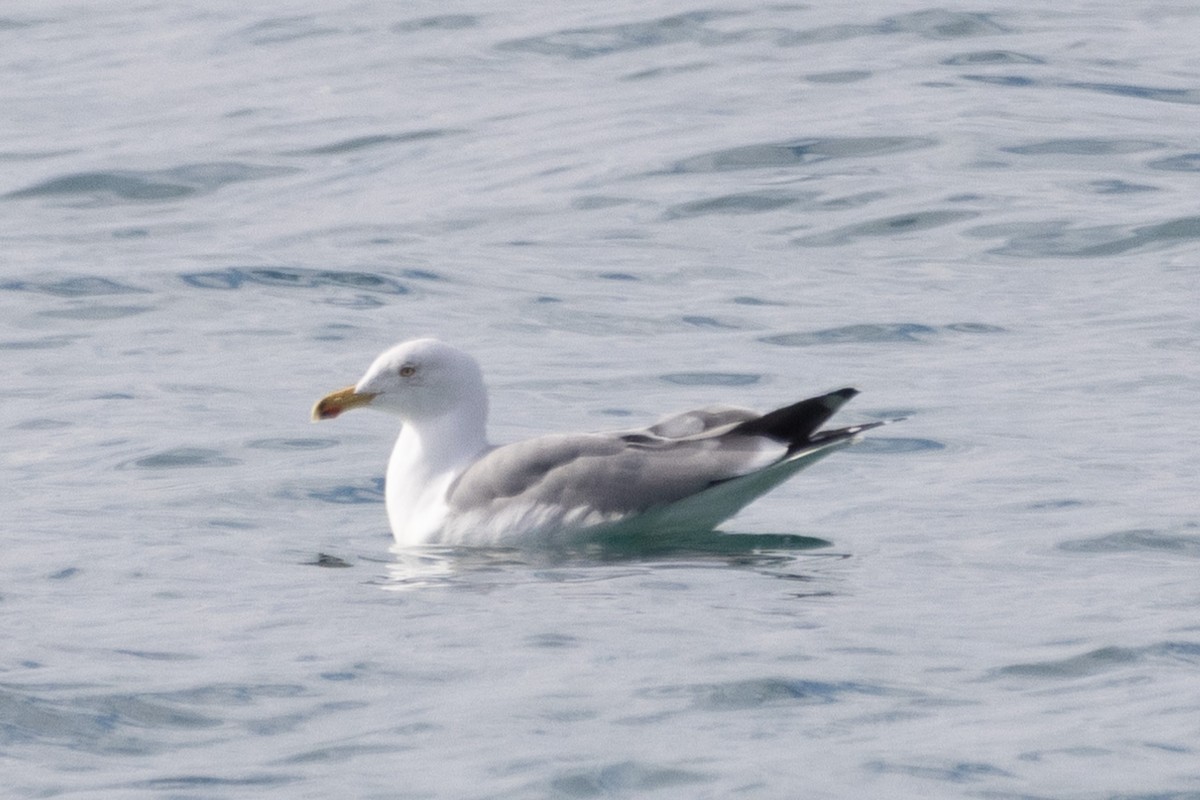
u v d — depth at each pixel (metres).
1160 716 8.75
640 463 12.14
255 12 31.22
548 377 16.42
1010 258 19.39
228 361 17.19
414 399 12.87
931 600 10.62
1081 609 10.38
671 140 23.27
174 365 17.08
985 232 20.06
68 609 10.83
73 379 16.69
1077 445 14.02
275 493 13.73
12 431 15.22
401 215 21.47
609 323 17.98
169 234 21.27
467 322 18.17
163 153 24.06
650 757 8.40
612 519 12.05
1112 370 15.88
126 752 8.66
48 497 13.49
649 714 8.88
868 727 8.70
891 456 14.12
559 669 9.52
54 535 12.52
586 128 24.03
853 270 19.27
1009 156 22.16
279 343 17.73
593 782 8.17
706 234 20.48
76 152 24.23
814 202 21.16
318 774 8.34
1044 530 12.12
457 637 10.08
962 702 8.99
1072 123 23.17
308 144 24.23
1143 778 8.11
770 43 27.11
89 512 13.12
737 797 8.00
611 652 9.76
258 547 12.35
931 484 13.34
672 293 18.78
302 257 20.19
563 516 12.11
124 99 26.67
